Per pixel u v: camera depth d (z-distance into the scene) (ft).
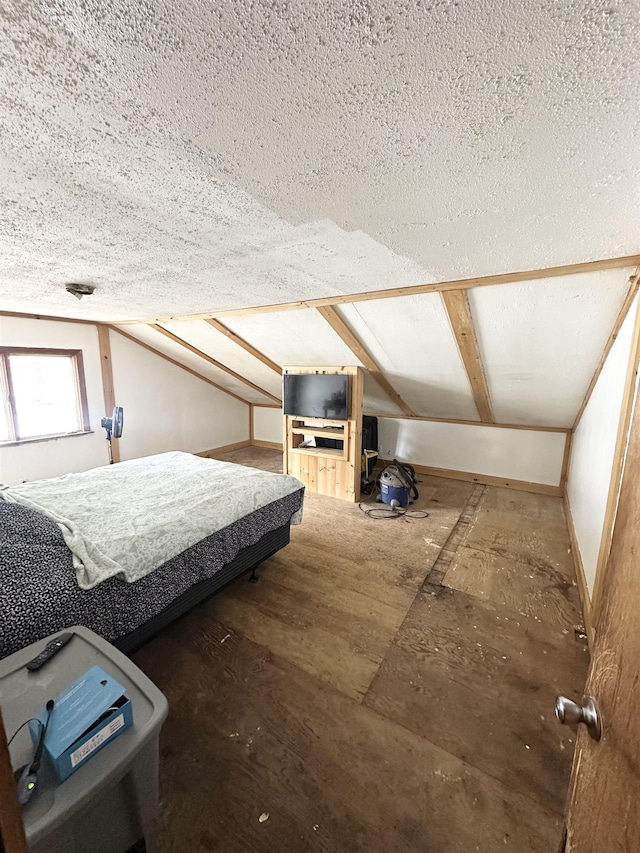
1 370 11.44
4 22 1.76
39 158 3.06
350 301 8.04
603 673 2.27
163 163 3.13
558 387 10.11
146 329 13.70
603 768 1.99
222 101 2.34
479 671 5.62
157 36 1.84
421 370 11.16
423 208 3.88
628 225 4.13
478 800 3.92
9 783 1.33
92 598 4.61
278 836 3.61
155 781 2.82
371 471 15.67
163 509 6.70
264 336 11.79
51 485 7.84
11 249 5.49
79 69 2.07
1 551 4.60
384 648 6.07
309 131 2.66
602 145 2.73
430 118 2.48
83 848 2.43
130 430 15.14
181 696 5.16
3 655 3.81
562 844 2.52
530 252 5.06
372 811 3.82
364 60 2.00
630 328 5.97
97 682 2.85
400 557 9.05
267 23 1.78
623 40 1.81
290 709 4.97
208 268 6.26
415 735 4.62
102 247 5.35
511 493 13.62
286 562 8.80
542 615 6.93
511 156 2.93
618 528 2.60
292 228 4.51
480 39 1.86
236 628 6.52
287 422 13.93
